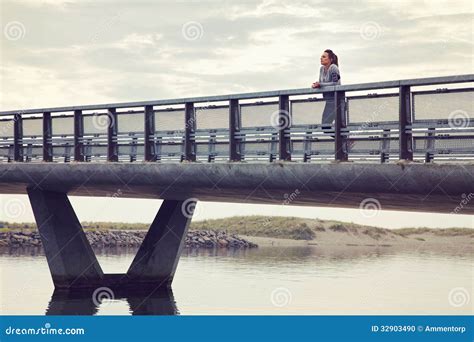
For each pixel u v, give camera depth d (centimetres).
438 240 6875
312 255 5150
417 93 1919
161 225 3053
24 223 6975
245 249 5994
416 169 1877
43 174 2873
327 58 2294
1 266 3988
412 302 2786
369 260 4631
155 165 2486
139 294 2948
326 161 2081
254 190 2278
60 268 2970
